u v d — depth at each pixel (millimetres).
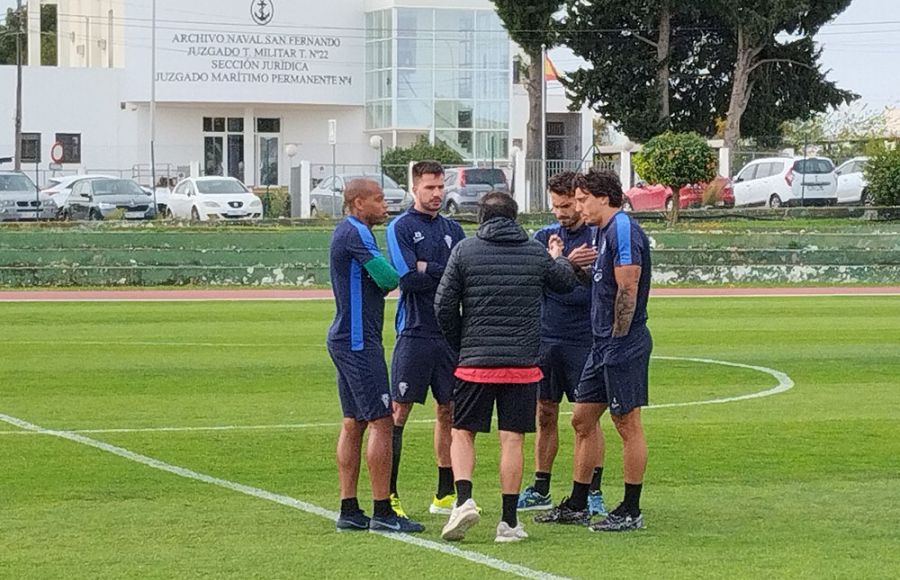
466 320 8539
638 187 46625
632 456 8664
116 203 42844
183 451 11328
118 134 63812
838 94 56625
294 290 30000
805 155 44469
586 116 71562
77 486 9938
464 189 43781
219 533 8523
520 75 69562
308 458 11039
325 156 66125
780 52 55438
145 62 62906
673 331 21172
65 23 79188
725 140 54344
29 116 62781
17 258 30375
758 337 20297
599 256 8695
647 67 55312
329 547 8180
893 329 21469
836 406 13766
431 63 64312
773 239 32094
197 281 30703
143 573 7543
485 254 8500
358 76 65625
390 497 8859
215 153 65375
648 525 8805
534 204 44594
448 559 7887
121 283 30469
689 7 54281
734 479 10266
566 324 9516
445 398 9328
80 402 14000
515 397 8438
